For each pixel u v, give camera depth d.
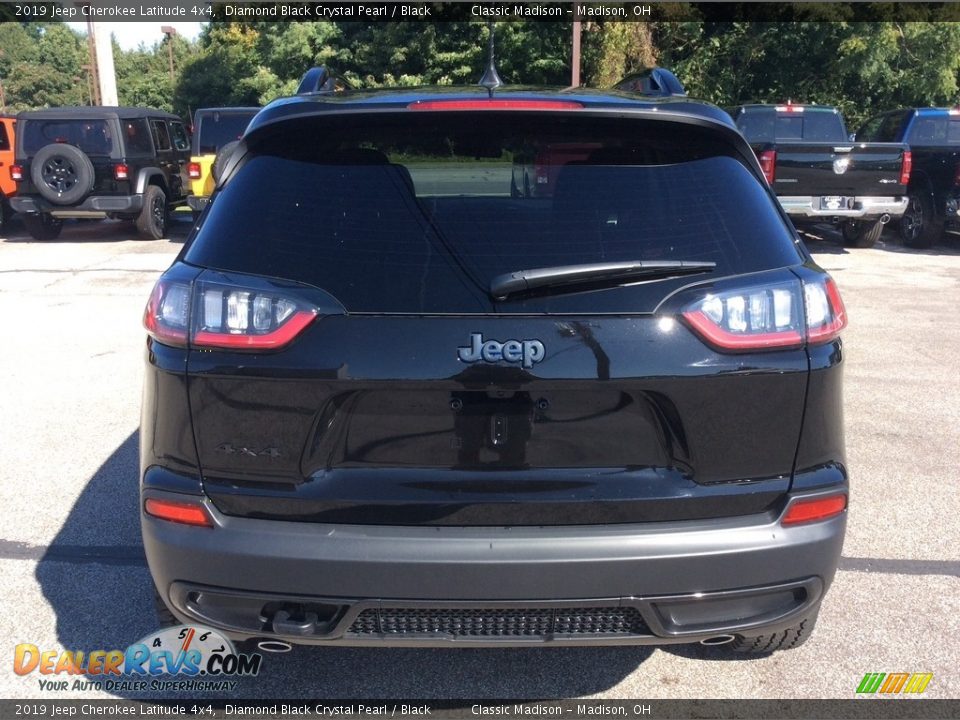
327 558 2.19
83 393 5.88
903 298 9.05
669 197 2.37
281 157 2.45
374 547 2.20
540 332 2.17
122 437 5.09
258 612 2.30
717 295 2.22
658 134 2.46
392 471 2.25
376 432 2.23
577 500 2.24
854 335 7.47
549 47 21.97
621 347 2.18
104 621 3.20
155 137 14.11
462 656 3.03
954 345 7.17
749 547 2.24
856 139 14.91
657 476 2.27
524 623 2.29
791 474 2.32
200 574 2.27
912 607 3.30
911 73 19.92
